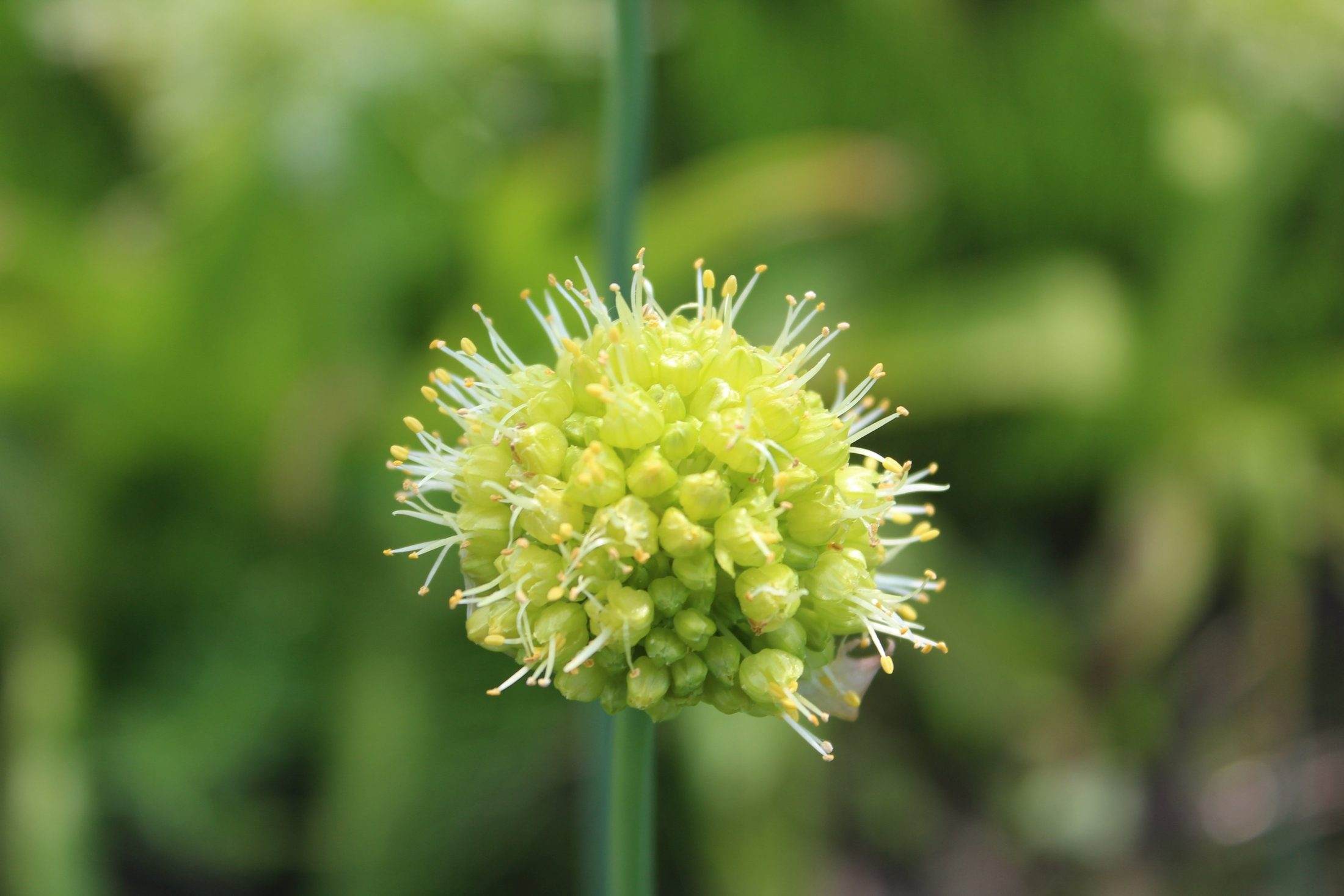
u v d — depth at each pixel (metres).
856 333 0.50
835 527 0.31
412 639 0.45
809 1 0.56
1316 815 0.52
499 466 0.31
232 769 0.46
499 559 0.31
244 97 0.48
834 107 0.58
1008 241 0.58
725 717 0.44
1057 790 0.52
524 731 0.46
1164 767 0.53
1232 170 0.53
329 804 0.43
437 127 0.49
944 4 0.57
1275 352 0.58
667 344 0.31
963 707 0.50
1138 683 0.53
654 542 0.30
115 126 0.58
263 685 0.46
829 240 0.54
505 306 0.48
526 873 0.47
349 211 0.47
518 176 0.48
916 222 0.56
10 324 0.46
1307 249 0.57
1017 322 0.49
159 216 0.52
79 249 0.48
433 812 0.43
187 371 0.48
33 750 0.43
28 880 0.41
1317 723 0.55
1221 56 0.54
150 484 0.51
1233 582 0.56
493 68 0.52
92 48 0.50
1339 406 0.54
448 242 0.50
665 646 0.30
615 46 0.34
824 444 0.31
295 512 0.45
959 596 0.51
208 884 0.47
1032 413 0.53
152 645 0.49
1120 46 0.54
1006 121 0.56
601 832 0.34
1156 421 0.53
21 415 0.50
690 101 0.59
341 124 0.47
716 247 0.48
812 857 0.45
